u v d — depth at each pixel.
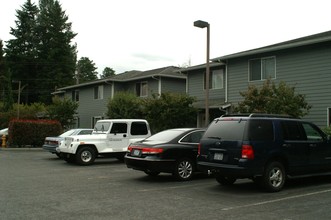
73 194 9.36
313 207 7.87
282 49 20.05
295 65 19.52
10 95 42.44
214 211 7.54
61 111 34.09
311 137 10.65
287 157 9.88
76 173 13.46
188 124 23.52
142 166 11.23
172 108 22.44
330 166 10.88
